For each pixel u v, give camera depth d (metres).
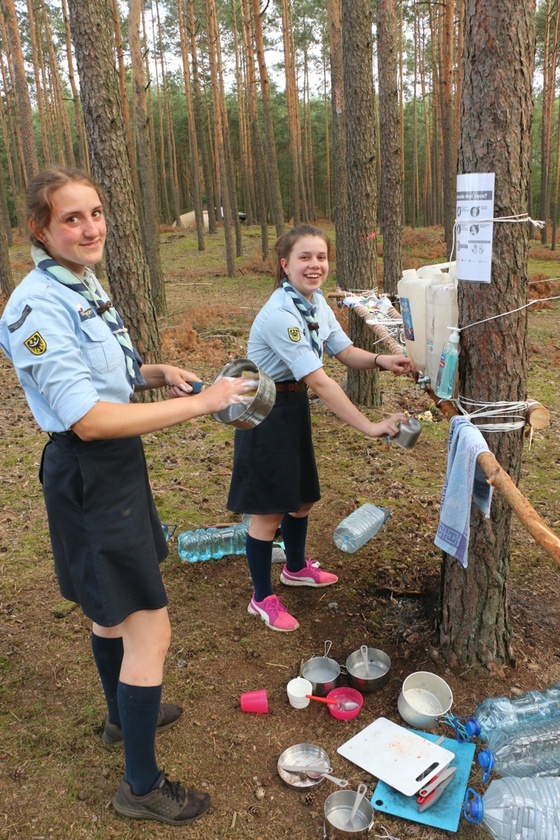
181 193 44.81
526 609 3.23
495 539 2.67
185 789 2.29
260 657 3.00
